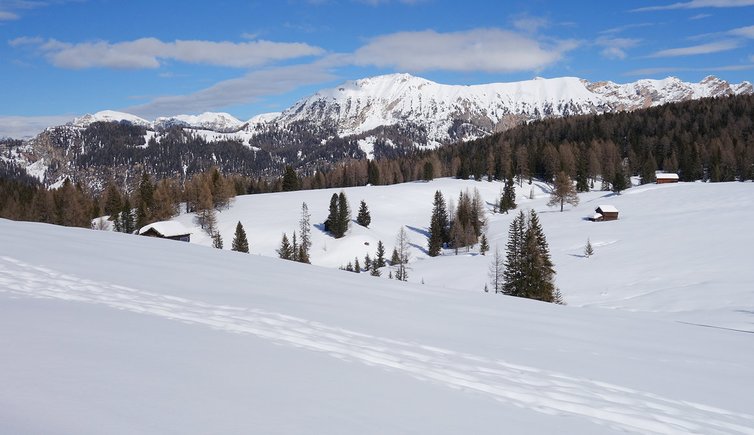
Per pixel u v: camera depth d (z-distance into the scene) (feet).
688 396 30.45
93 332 27.50
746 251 193.47
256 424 17.20
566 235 286.87
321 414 19.20
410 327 42.78
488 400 24.98
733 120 619.26
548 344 41.88
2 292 38.11
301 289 56.95
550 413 24.35
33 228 93.09
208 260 74.64
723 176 466.70
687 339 50.78
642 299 149.69
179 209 426.10
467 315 53.06
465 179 580.30
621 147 640.17
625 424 24.36
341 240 361.10
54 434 14.28
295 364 26.23
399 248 355.36
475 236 341.21
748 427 25.84
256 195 499.92
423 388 25.35
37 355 21.85
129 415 16.46
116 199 415.03
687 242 225.35
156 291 45.14
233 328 33.65
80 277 47.98
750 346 48.93
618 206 369.91
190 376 21.66
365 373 26.53
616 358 38.93
